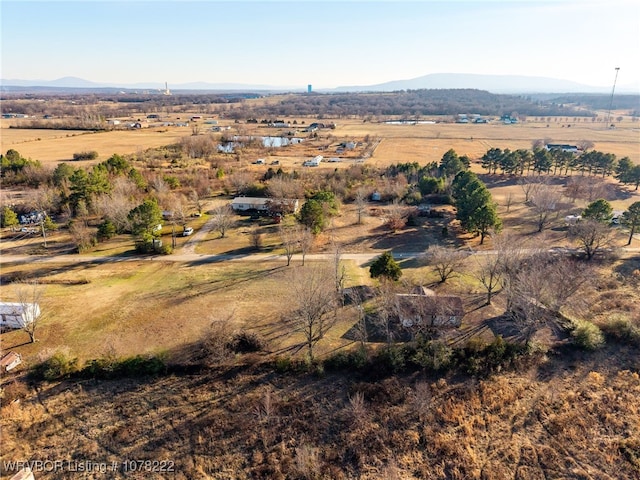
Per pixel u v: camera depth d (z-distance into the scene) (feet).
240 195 337.11
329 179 372.58
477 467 104.78
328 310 159.94
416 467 105.40
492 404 123.13
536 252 184.14
